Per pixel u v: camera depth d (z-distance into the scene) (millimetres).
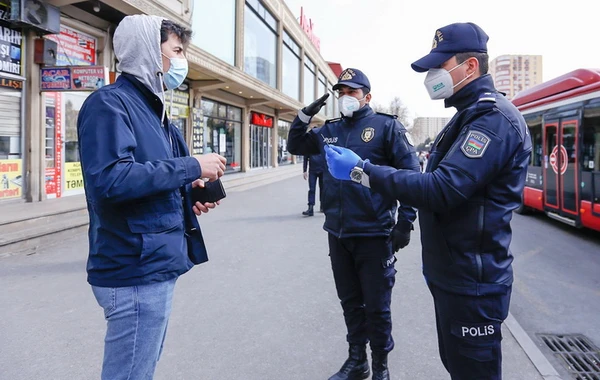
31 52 7078
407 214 2342
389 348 2445
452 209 1548
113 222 1409
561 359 2859
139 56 1528
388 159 2537
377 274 2416
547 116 8086
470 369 1557
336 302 3701
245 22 15320
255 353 2785
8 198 6961
